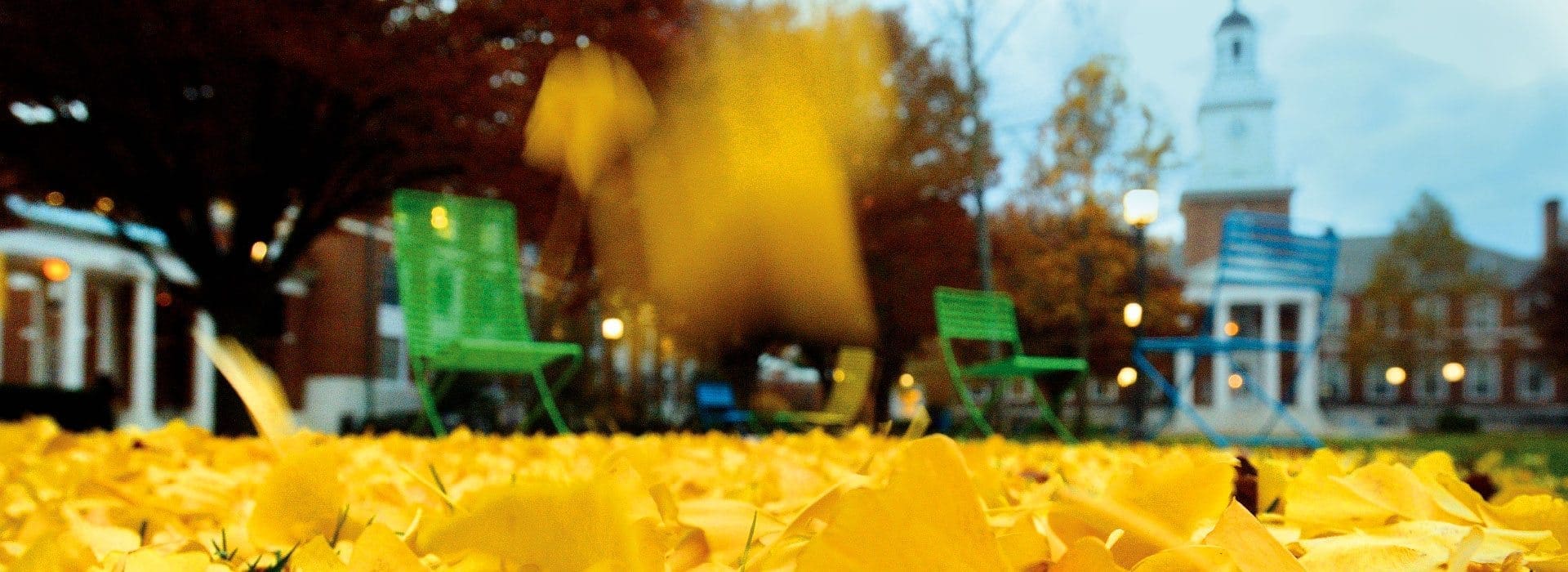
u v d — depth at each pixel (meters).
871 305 17.70
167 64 8.40
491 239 5.97
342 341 25.25
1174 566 0.42
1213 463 0.56
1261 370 36.78
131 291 20.61
